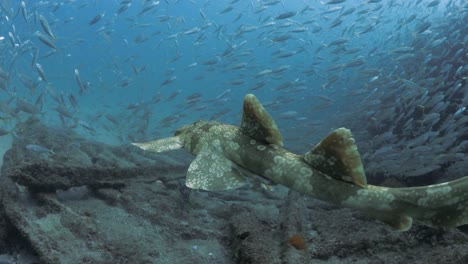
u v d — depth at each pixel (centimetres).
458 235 570
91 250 527
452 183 252
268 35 1703
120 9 1455
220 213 788
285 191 995
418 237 584
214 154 306
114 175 752
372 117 1200
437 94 1058
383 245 581
